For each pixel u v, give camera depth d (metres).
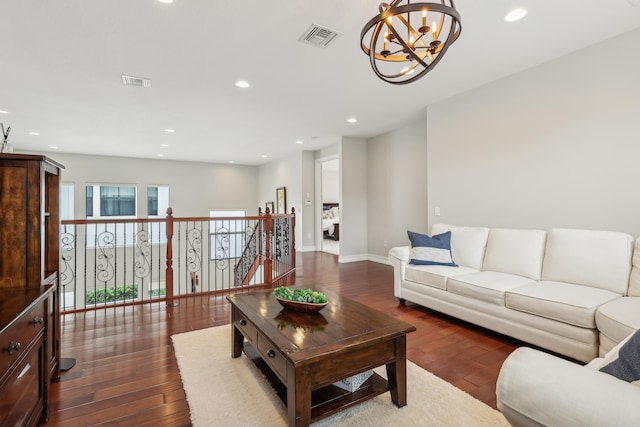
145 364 2.19
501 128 3.43
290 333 1.62
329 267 5.66
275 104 4.12
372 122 5.11
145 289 8.23
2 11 2.12
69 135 5.62
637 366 0.83
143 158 8.27
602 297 2.14
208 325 2.92
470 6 2.18
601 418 0.67
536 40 2.66
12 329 1.20
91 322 2.99
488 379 2.00
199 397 1.80
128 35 2.46
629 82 2.56
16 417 1.24
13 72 3.06
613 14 2.31
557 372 0.79
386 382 1.77
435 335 2.69
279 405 1.73
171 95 3.73
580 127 2.84
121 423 1.60
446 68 3.17
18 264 1.59
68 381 1.97
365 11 2.21
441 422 1.58
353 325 1.73
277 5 2.13
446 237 3.51
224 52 2.75
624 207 2.61
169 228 3.69
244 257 7.09
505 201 3.42
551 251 2.70
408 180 5.46
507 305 2.48
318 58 2.89
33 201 1.61
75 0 2.03
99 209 7.83
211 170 9.19
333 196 11.15
